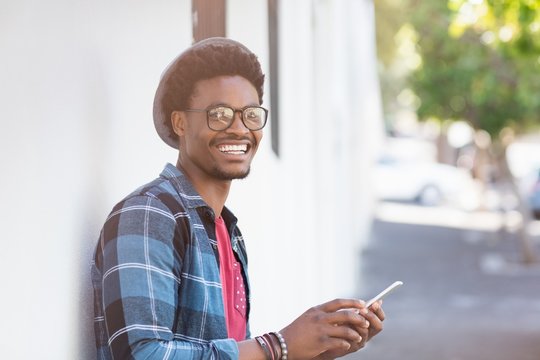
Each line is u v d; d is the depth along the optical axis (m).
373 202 37.19
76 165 3.28
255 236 7.07
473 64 22.62
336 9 17.03
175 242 2.91
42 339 2.96
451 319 15.35
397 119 61.50
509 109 24.33
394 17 37.00
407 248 27.80
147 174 4.21
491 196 40.78
